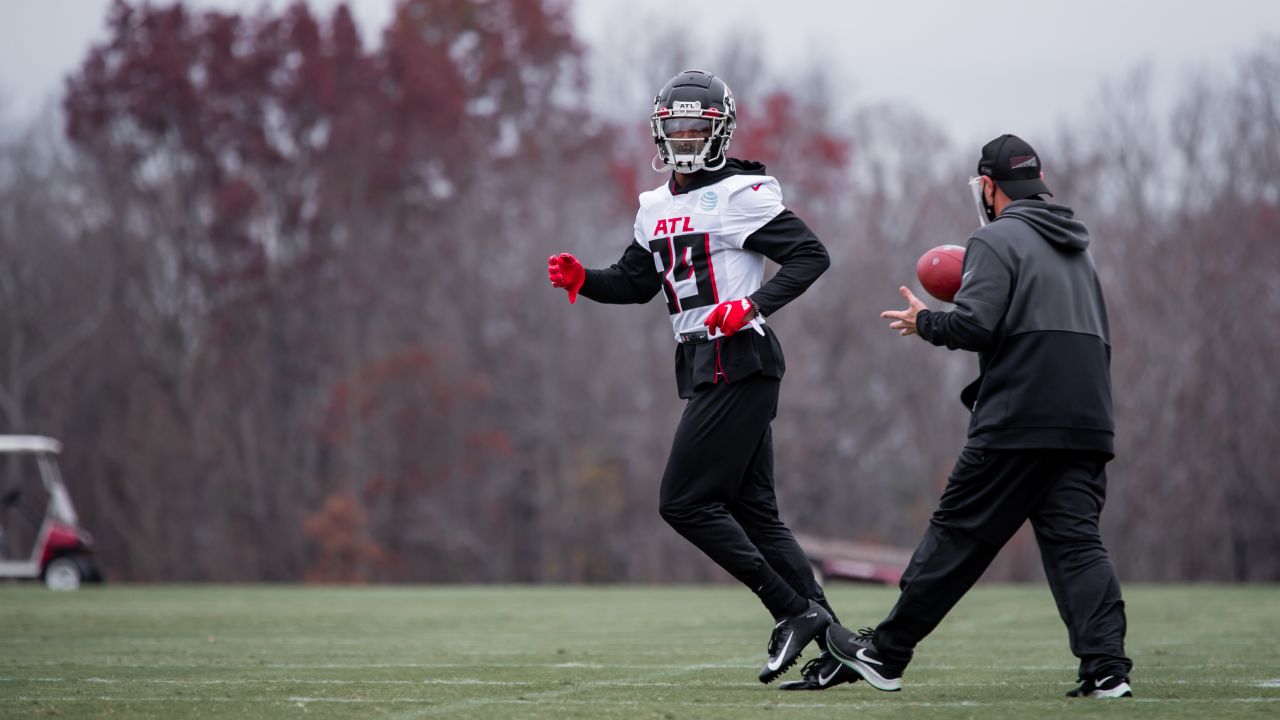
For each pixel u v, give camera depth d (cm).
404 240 14512
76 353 14088
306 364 14138
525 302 14150
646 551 13175
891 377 13750
